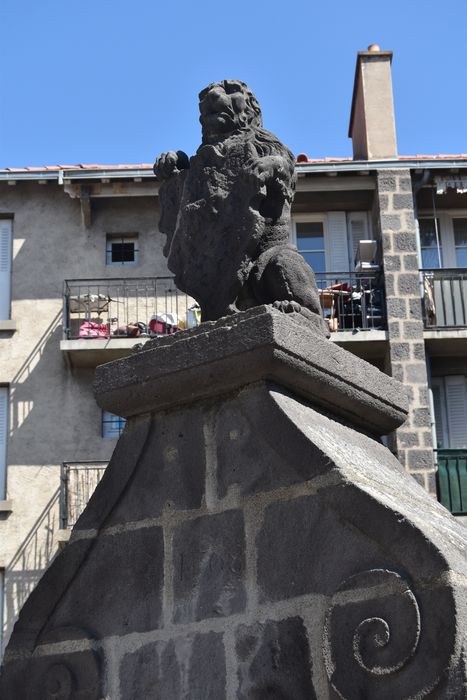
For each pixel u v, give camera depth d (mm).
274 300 5168
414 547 3840
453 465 22453
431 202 24844
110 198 24625
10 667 4547
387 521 3936
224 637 4191
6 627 21906
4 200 24875
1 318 24203
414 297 23547
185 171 5418
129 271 24484
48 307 24203
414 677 3688
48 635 4527
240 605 4195
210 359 4469
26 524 22625
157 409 4680
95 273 24422
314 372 4504
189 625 4281
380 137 24641
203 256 5207
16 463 23078
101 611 4492
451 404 23844
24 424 23328
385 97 24953
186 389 4574
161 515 4508
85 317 24047
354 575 3922
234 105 5324
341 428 4688
